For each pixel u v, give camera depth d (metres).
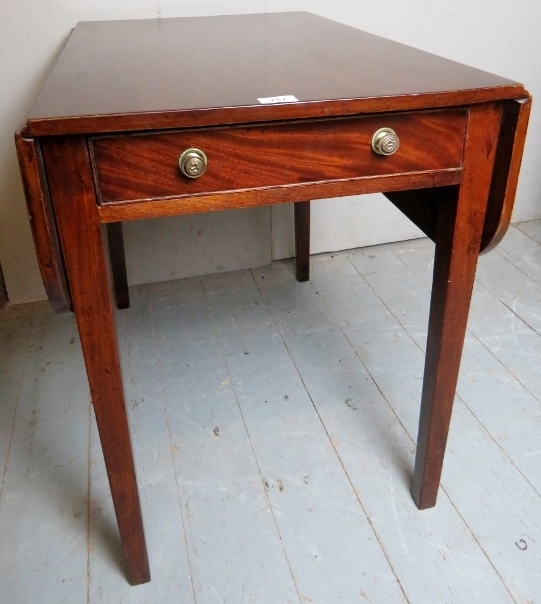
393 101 0.67
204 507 1.02
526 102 0.70
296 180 0.70
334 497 1.03
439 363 0.87
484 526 0.97
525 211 1.95
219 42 1.02
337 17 1.51
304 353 1.38
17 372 1.34
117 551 0.96
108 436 0.79
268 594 0.88
